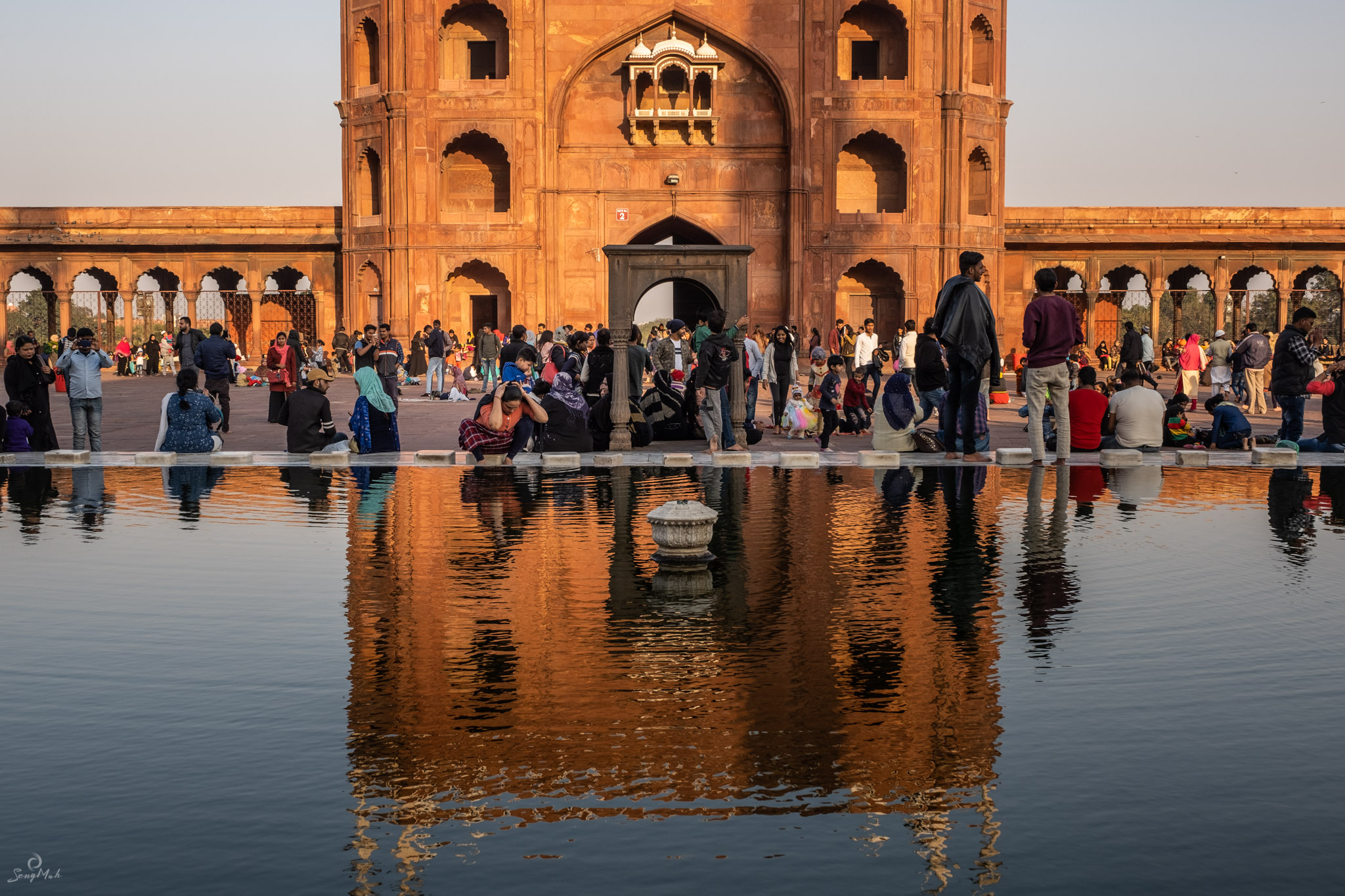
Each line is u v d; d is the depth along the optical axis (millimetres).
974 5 38781
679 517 6863
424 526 8414
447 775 3600
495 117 38156
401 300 38625
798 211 38031
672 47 37750
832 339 34031
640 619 5547
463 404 24750
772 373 18328
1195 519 8641
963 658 4848
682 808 3350
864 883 2906
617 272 14531
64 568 6844
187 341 27562
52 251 42938
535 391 14250
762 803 3379
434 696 4371
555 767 3658
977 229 39156
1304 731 3959
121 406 24000
